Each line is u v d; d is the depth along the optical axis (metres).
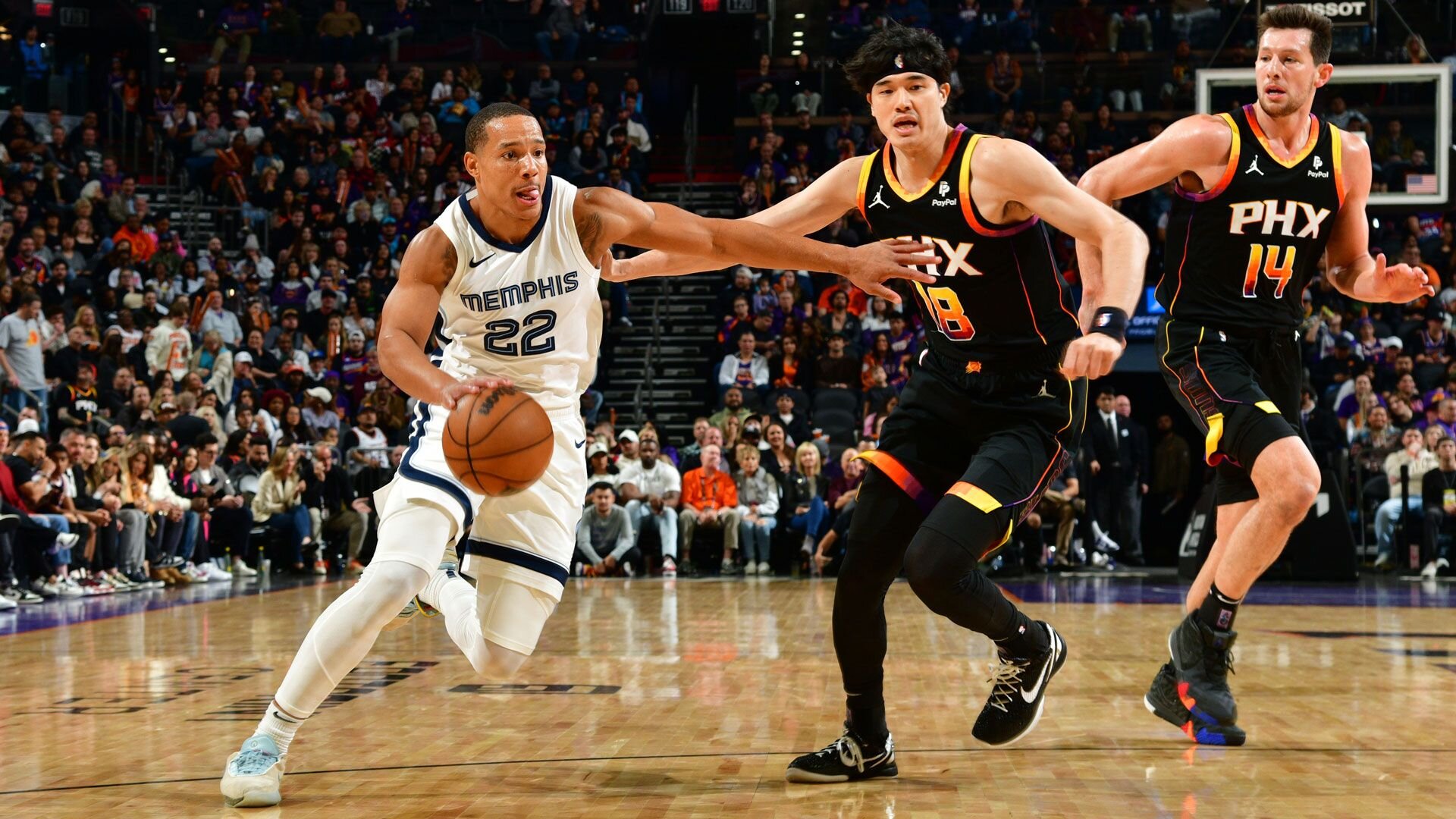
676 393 15.14
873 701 3.06
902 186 3.14
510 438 2.73
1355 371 12.92
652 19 19.05
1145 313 13.18
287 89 18.86
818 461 11.55
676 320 16.16
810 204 3.30
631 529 11.28
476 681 4.72
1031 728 3.62
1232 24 12.50
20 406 11.52
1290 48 3.65
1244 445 3.60
